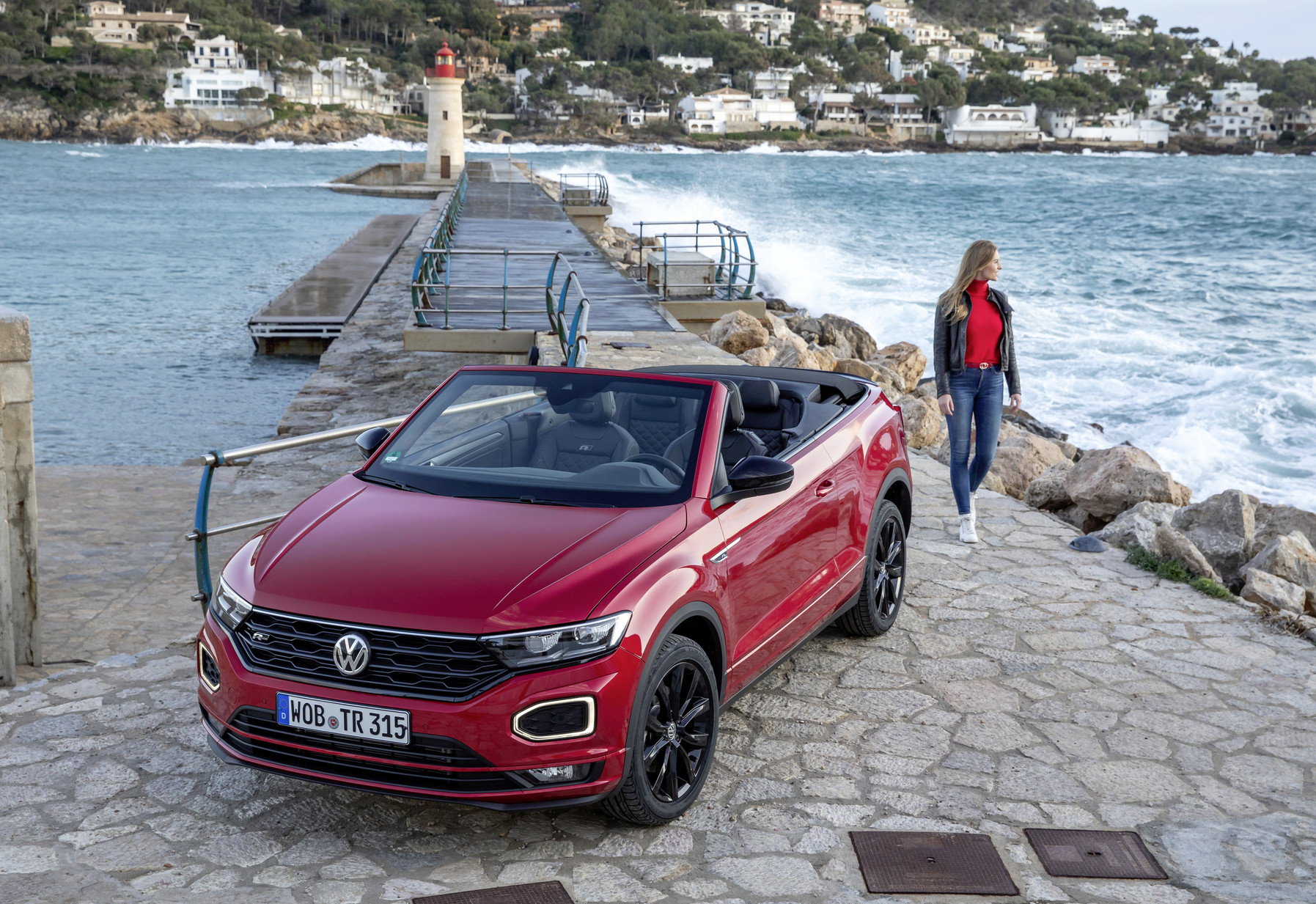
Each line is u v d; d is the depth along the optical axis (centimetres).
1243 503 751
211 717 386
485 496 427
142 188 8400
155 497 965
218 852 370
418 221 4769
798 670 528
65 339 2305
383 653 348
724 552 410
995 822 394
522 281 1992
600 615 352
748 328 1520
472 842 379
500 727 340
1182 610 615
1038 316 2566
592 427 458
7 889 344
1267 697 504
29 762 433
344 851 372
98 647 600
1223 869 367
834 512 498
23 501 543
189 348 2234
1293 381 1745
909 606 616
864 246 4325
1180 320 2523
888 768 433
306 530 408
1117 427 1557
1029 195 8756
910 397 1196
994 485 923
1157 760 443
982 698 499
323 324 2180
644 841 379
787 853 372
